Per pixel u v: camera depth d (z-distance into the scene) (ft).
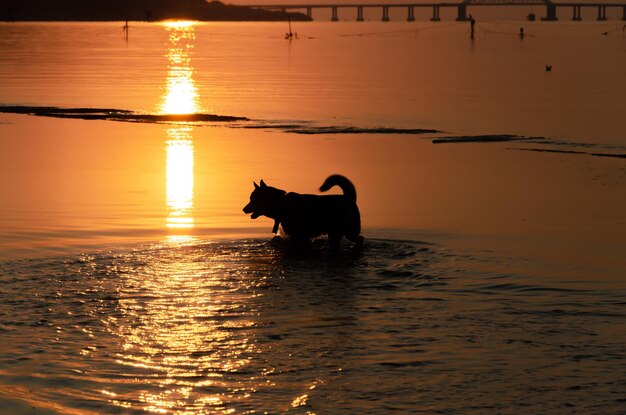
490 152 77.92
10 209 50.21
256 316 28.22
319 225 38.75
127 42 452.76
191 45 430.20
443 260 36.37
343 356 24.36
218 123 103.60
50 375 22.86
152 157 73.87
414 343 25.46
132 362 23.89
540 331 26.58
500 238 42.16
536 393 21.65
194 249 38.27
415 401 21.18
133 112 116.26
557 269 35.06
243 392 21.79
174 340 25.77
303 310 28.94
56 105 126.62
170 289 31.45
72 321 27.50
